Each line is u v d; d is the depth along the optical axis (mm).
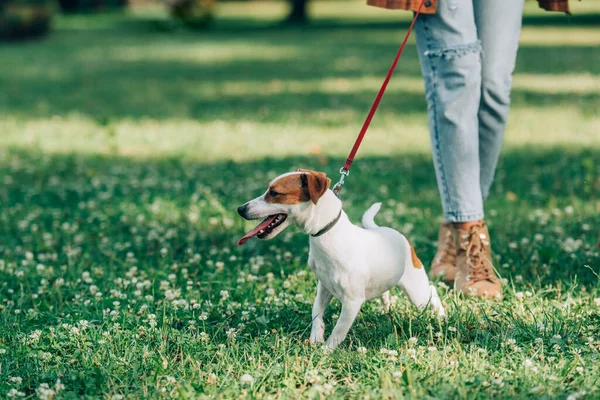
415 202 6520
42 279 4766
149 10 40656
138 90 14727
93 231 5988
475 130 4488
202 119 11383
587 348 3514
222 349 3607
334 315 4043
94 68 18812
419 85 14250
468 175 4500
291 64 18609
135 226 6055
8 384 3330
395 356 3484
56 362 3598
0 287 4773
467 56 4355
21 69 18781
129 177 7832
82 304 4363
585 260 4766
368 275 3570
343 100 12742
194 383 3258
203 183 7461
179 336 3768
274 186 3469
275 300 4281
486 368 3354
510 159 8141
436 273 4758
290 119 11109
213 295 4445
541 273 4652
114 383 3338
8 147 9555
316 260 3570
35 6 27656
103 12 41781
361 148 9031
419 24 4469
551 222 5691
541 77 14617
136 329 3875
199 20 31516
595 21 28656
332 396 3152
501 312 3980
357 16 37125
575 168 7477
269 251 5375
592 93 12445
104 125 9922
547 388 3135
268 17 38125
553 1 4699
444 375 3273
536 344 3559
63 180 7828
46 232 5996
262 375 3352
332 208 3492
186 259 5250
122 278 4832
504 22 4418
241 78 16219
